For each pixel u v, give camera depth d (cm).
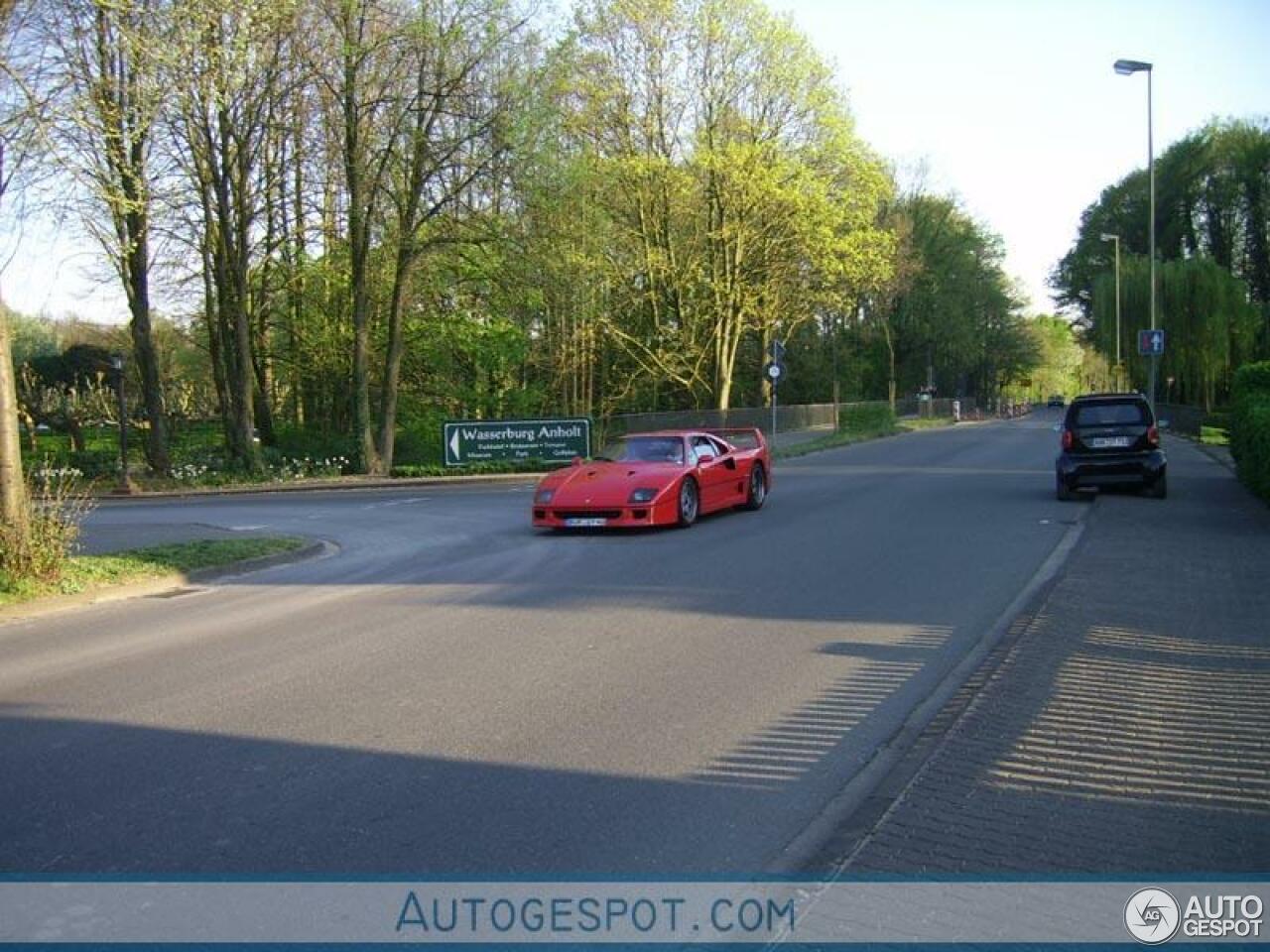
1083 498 1820
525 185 2862
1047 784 497
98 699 701
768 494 2041
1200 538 1273
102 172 1289
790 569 1132
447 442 3161
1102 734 565
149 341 3222
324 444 3566
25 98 1209
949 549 1252
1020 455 3172
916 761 535
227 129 2950
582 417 3241
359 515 2038
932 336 7169
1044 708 609
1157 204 6550
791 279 4238
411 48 2781
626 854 441
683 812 484
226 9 1316
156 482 3095
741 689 679
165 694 707
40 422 4319
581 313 3697
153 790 524
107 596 1164
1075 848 432
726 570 1138
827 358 6366
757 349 5472
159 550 1368
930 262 6912
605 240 3600
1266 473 1506
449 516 1942
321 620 955
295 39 2697
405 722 625
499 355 3606
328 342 3600
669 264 3994
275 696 691
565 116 3291
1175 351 5078
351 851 448
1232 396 2559
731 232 3941
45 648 895
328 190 3444
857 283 4325
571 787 515
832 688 678
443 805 496
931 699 651
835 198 4009
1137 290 5081
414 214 2977
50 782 539
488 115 2817
